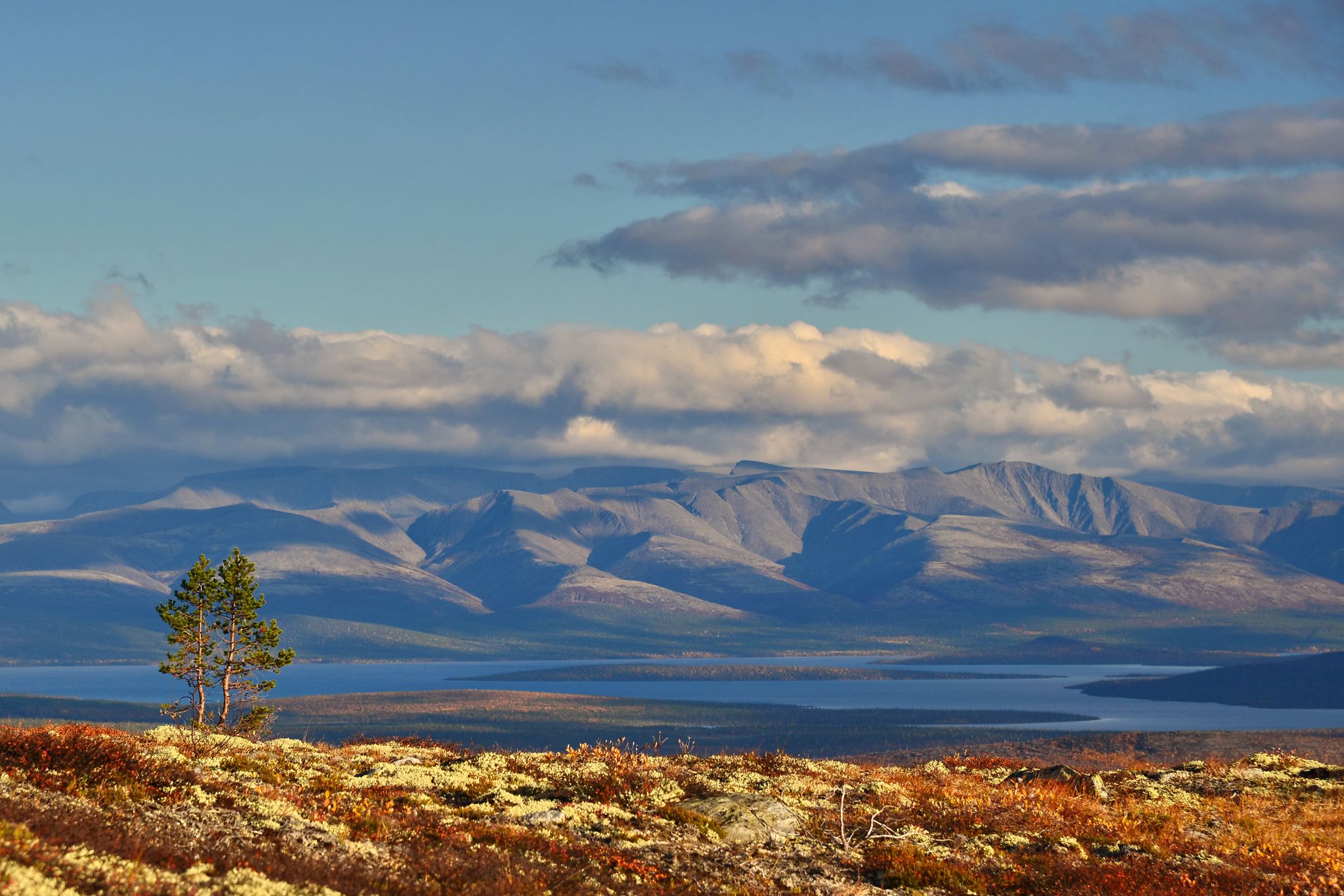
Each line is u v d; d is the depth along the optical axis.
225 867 34.34
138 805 40.50
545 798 55.19
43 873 29.66
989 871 47.84
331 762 61.06
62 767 43.50
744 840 50.28
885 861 48.19
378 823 44.00
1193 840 55.12
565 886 38.88
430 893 36.00
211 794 44.72
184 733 64.06
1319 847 53.38
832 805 57.88
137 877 31.17
